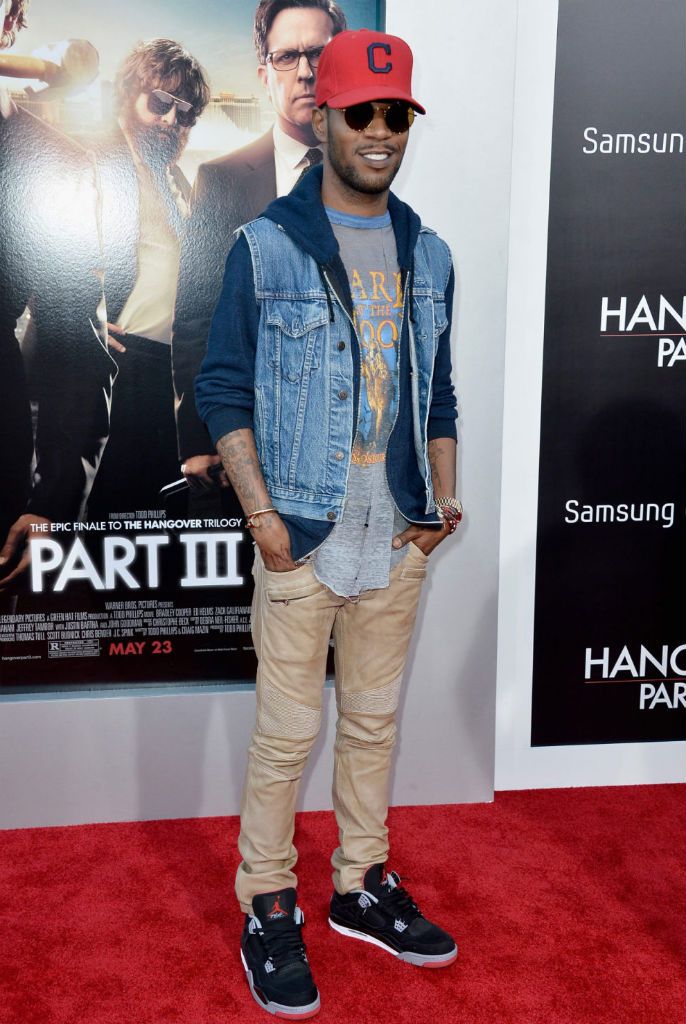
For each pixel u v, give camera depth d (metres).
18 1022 1.75
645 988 1.85
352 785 1.99
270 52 2.17
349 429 1.68
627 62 2.38
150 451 2.32
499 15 2.22
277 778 1.85
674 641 2.70
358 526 1.74
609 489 2.60
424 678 2.54
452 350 2.38
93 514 2.33
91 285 2.22
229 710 2.48
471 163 2.29
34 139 2.14
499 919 2.09
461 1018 1.77
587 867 2.30
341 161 1.62
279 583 1.74
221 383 1.66
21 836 2.43
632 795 2.69
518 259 2.45
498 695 2.68
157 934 2.03
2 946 1.98
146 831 2.46
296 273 1.66
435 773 2.60
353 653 1.90
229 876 2.26
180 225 2.22
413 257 1.75
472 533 2.47
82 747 2.45
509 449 2.55
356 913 2.01
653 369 2.55
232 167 2.21
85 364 2.25
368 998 1.83
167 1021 1.76
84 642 2.40
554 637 2.66
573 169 2.42
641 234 2.47
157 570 2.39
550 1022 1.76
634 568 2.65
